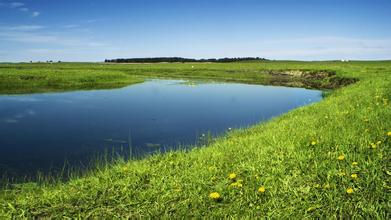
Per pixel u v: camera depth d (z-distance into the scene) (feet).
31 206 16.62
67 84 104.94
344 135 22.98
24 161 29.99
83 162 29.63
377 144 20.30
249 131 35.91
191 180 18.93
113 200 17.22
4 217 15.55
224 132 40.73
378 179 16.79
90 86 105.81
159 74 186.60
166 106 65.51
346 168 18.17
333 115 32.63
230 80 146.00
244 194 17.19
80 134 40.81
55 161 29.96
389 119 26.53
